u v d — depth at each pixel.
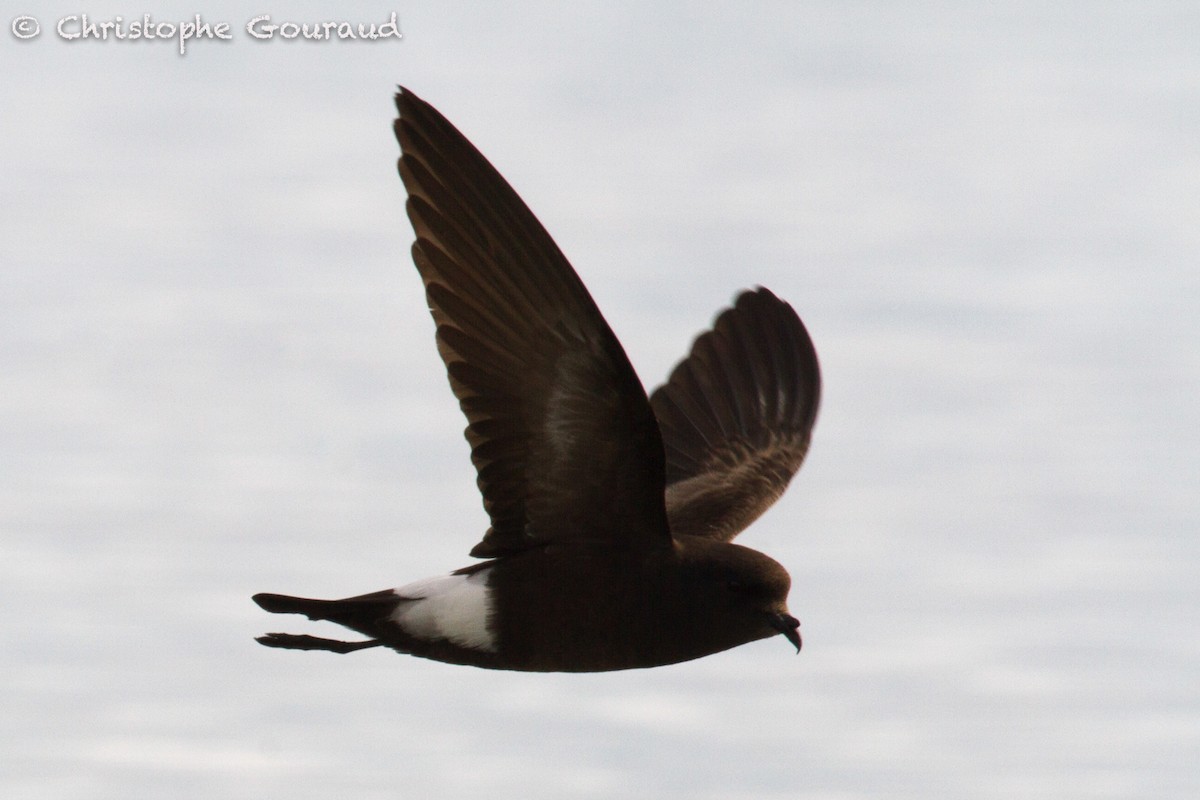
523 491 11.73
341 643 12.27
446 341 11.22
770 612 12.07
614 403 11.18
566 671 12.32
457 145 10.79
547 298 10.93
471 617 12.02
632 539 11.93
